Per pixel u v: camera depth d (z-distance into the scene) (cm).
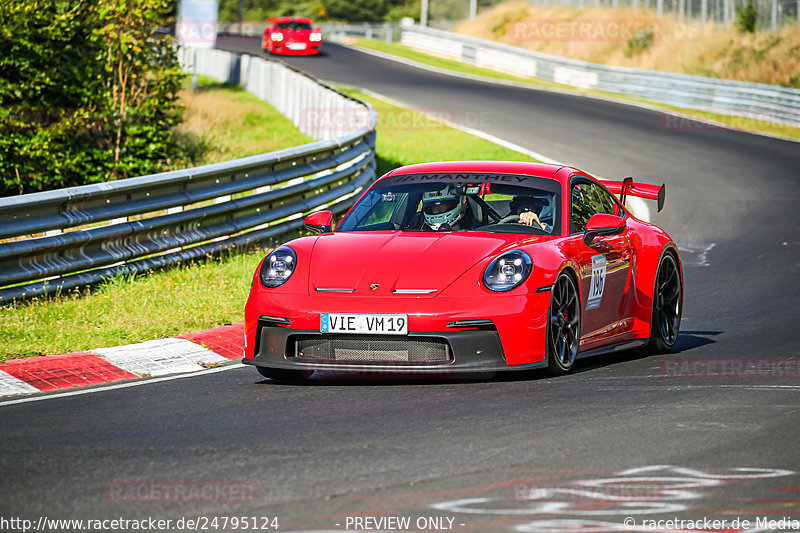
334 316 2175
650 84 12162
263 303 2259
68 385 2331
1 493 1506
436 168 2661
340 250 2327
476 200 2517
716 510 1406
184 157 6425
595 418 1917
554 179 2578
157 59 5869
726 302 3544
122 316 2895
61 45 5409
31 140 5216
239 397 2167
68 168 5438
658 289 2717
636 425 1867
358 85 12475
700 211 5806
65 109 5594
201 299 3075
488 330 2162
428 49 19212
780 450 1705
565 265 2306
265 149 7275
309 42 16888
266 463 1645
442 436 1798
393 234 2419
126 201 3384
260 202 4003
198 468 1623
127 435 1850
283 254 2347
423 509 1411
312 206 4428
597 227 2436
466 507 1419
